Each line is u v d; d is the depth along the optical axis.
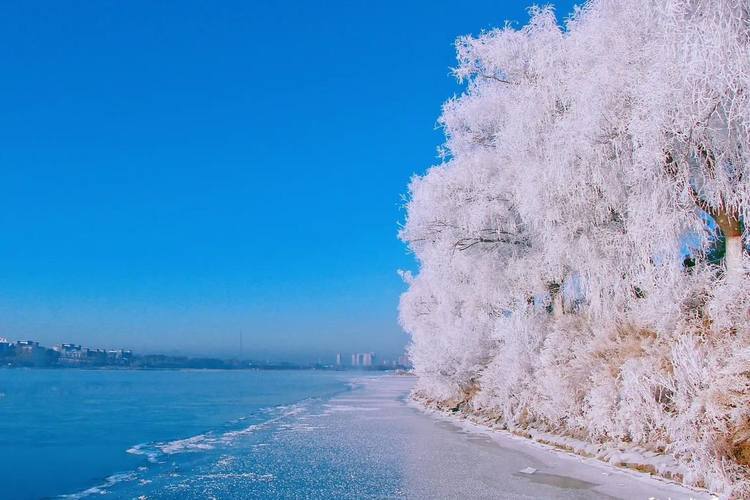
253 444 16.94
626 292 13.45
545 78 14.50
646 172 10.70
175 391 61.75
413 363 32.59
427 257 24.00
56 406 37.41
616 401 12.16
